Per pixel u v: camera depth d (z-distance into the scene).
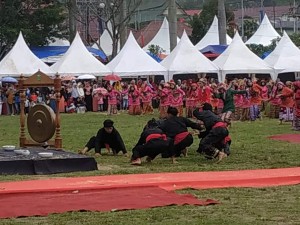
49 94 36.75
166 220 8.98
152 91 36.38
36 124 16.50
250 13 112.31
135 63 37.94
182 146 15.35
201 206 9.97
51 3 56.16
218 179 12.12
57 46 55.62
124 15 51.41
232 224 8.72
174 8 45.31
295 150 17.47
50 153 13.94
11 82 38.53
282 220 9.00
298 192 11.21
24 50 38.16
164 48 59.75
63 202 10.23
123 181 12.02
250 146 18.53
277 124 27.23
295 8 76.62
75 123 28.78
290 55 39.06
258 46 57.31
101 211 9.60
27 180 12.40
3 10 53.06
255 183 12.15
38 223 8.87
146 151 14.85
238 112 30.17
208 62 37.62
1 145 19.47
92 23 75.00
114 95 35.16
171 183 11.77
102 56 52.38
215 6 77.25
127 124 27.70
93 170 13.81
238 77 44.94
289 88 27.83
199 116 15.73
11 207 9.85
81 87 38.72
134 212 9.52
